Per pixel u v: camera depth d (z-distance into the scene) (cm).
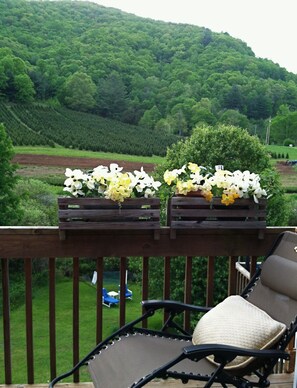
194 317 977
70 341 1068
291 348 250
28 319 238
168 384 237
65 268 1518
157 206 235
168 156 1769
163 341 208
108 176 229
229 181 237
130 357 189
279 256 221
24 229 230
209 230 247
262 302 219
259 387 186
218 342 185
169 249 245
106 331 1200
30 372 241
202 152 1677
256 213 243
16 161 2152
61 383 242
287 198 1129
